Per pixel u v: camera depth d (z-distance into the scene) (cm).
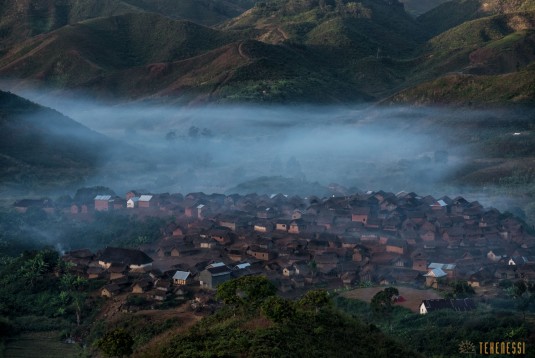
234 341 6031
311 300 7425
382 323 9338
